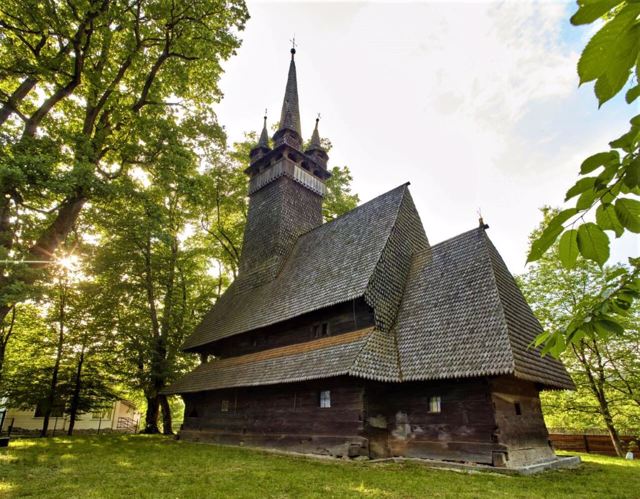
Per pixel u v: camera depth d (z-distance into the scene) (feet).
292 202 81.82
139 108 62.44
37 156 42.11
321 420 45.06
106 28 52.44
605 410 63.57
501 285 47.57
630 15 3.81
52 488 26.32
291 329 58.75
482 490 26.27
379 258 52.54
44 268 48.08
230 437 57.88
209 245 105.70
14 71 48.80
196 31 60.08
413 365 42.80
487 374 36.88
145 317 87.20
